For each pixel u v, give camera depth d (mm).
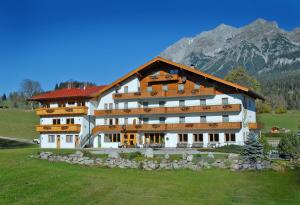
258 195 25000
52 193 23453
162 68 67125
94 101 72000
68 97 70625
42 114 72812
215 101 62844
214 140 62125
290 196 24859
